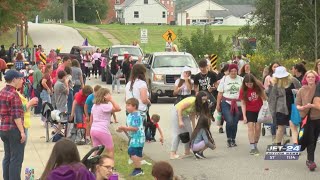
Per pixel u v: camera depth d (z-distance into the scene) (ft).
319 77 49.16
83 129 56.59
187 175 44.65
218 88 56.18
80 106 56.44
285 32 172.55
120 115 80.84
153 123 58.29
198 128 50.49
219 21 545.44
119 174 44.16
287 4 171.01
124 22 510.17
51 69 74.49
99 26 385.70
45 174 22.50
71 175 22.13
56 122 57.52
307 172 45.47
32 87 80.28
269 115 51.39
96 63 150.51
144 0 512.22
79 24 390.42
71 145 22.68
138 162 43.47
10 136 36.73
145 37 159.33
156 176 26.78
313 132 45.75
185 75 61.36
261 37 169.99
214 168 47.09
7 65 124.26
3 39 274.36
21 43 224.74
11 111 36.65
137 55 134.00
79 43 291.58
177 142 51.03
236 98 55.47
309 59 169.78
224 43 147.74
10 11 173.58
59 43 288.10
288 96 52.24
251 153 52.49
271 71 61.26
